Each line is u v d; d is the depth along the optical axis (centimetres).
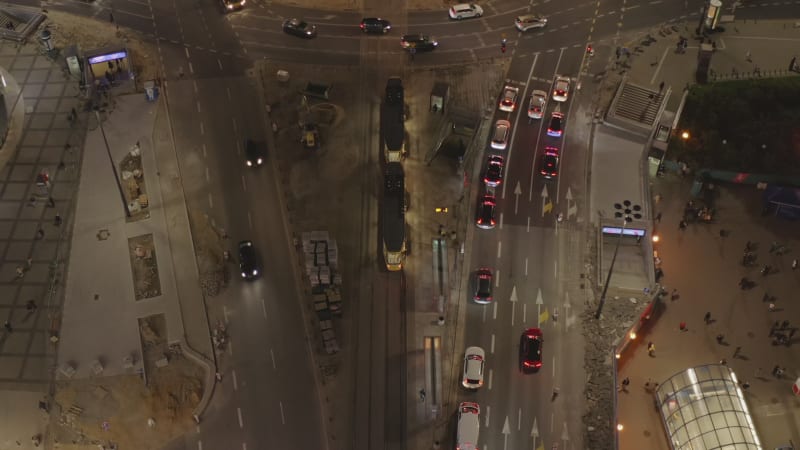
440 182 12256
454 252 11469
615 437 9681
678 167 12738
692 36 14412
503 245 11556
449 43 14312
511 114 13200
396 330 10656
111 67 13662
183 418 9906
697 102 13300
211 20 14662
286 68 13888
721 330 10969
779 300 11250
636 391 10369
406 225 11738
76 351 10475
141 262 11319
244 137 12850
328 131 12925
